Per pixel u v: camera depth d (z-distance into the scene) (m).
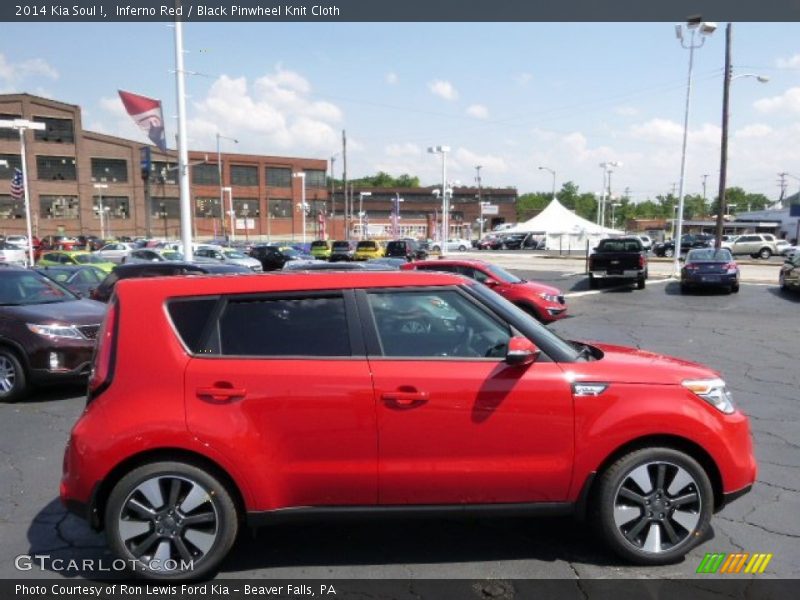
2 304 7.99
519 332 3.68
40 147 73.88
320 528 4.16
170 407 3.39
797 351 10.92
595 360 3.77
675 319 15.33
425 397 3.45
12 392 7.45
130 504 3.43
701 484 3.59
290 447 3.45
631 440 3.56
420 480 3.49
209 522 3.48
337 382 3.45
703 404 3.62
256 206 90.94
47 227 74.81
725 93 27.84
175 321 3.55
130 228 80.44
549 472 3.53
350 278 3.70
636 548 3.61
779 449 5.70
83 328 7.67
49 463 5.43
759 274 28.45
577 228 43.88
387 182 165.50
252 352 3.53
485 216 118.81
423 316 3.68
